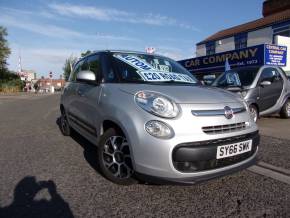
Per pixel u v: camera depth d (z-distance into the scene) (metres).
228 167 3.46
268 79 8.83
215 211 3.20
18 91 50.16
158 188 3.76
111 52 4.86
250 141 3.68
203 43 37.53
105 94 4.13
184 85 4.25
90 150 5.55
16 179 4.07
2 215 3.12
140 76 4.34
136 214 3.14
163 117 3.30
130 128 3.43
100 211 3.20
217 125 3.40
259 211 3.21
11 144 6.02
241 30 32.84
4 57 45.50
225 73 9.40
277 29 28.27
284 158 5.01
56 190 3.71
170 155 3.20
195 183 3.22
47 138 6.58
